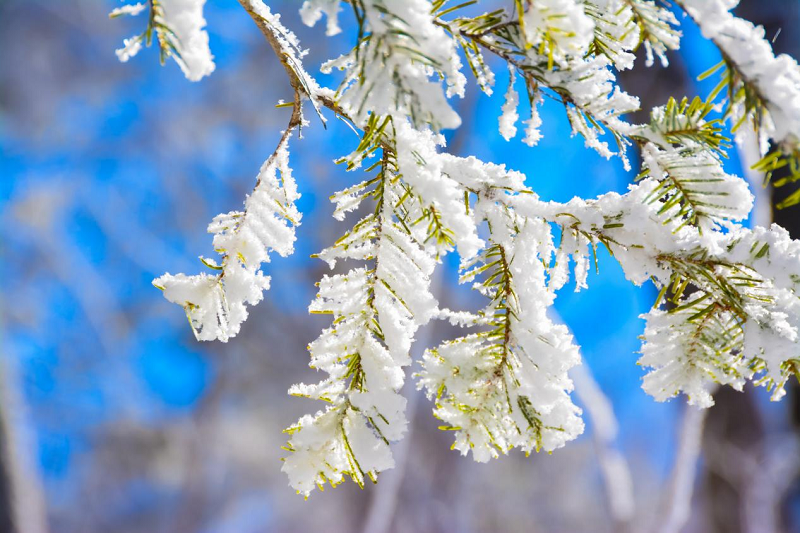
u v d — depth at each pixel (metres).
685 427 3.37
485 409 0.99
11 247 14.67
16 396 4.95
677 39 0.82
